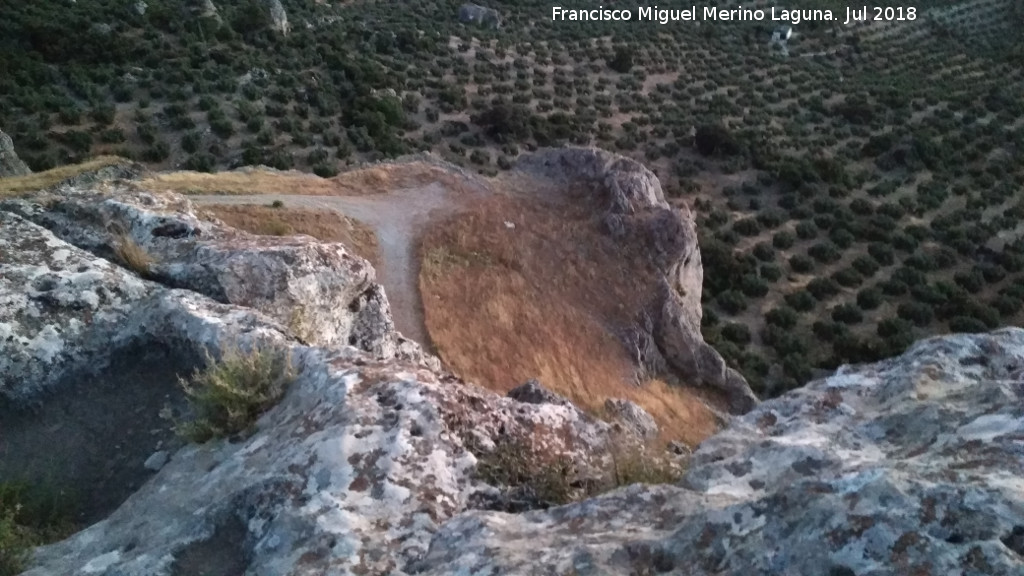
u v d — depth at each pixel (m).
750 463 5.53
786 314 43.41
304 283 11.48
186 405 8.40
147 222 12.61
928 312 43.50
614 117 69.62
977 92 76.00
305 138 53.91
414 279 30.41
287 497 5.98
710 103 73.50
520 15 93.94
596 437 7.64
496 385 26.48
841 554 3.87
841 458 5.21
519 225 35.19
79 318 9.31
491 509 6.17
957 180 59.09
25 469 7.94
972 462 4.47
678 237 35.31
